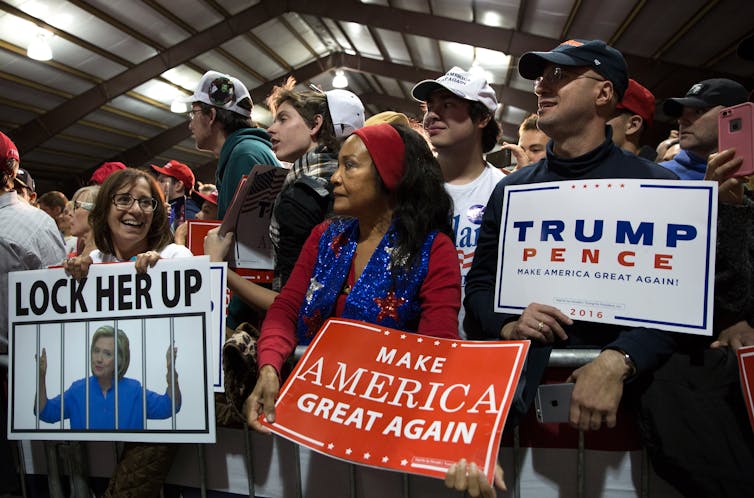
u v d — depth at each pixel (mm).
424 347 1252
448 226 1459
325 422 1195
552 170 1450
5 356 1653
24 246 1870
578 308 1254
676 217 1209
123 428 1419
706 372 1191
